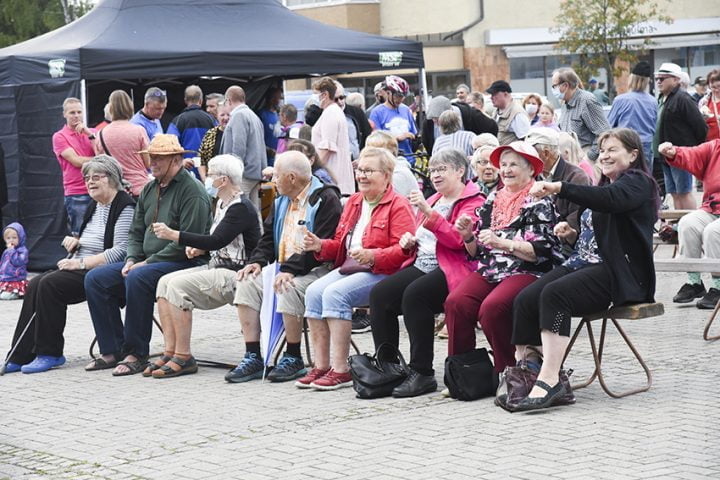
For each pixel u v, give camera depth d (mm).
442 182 8266
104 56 14922
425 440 6715
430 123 15008
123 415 7836
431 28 37594
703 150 10602
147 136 14539
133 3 16297
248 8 16609
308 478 6059
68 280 9625
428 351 8016
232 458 6570
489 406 7523
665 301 11602
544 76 37406
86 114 14922
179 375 9125
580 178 8305
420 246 8219
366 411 7570
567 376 7461
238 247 9203
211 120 15773
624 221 7402
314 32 16516
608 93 35375
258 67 15531
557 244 7672
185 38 15727
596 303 7402
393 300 8070
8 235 14172
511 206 7789
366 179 8328
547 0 36938
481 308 7633
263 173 12953
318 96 13719
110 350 9539
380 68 16422
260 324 8922
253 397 8203
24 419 7883
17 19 48625
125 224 9727
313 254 8664
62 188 15375
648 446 6328
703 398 7469
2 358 10195
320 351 8477
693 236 10562
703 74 37562
